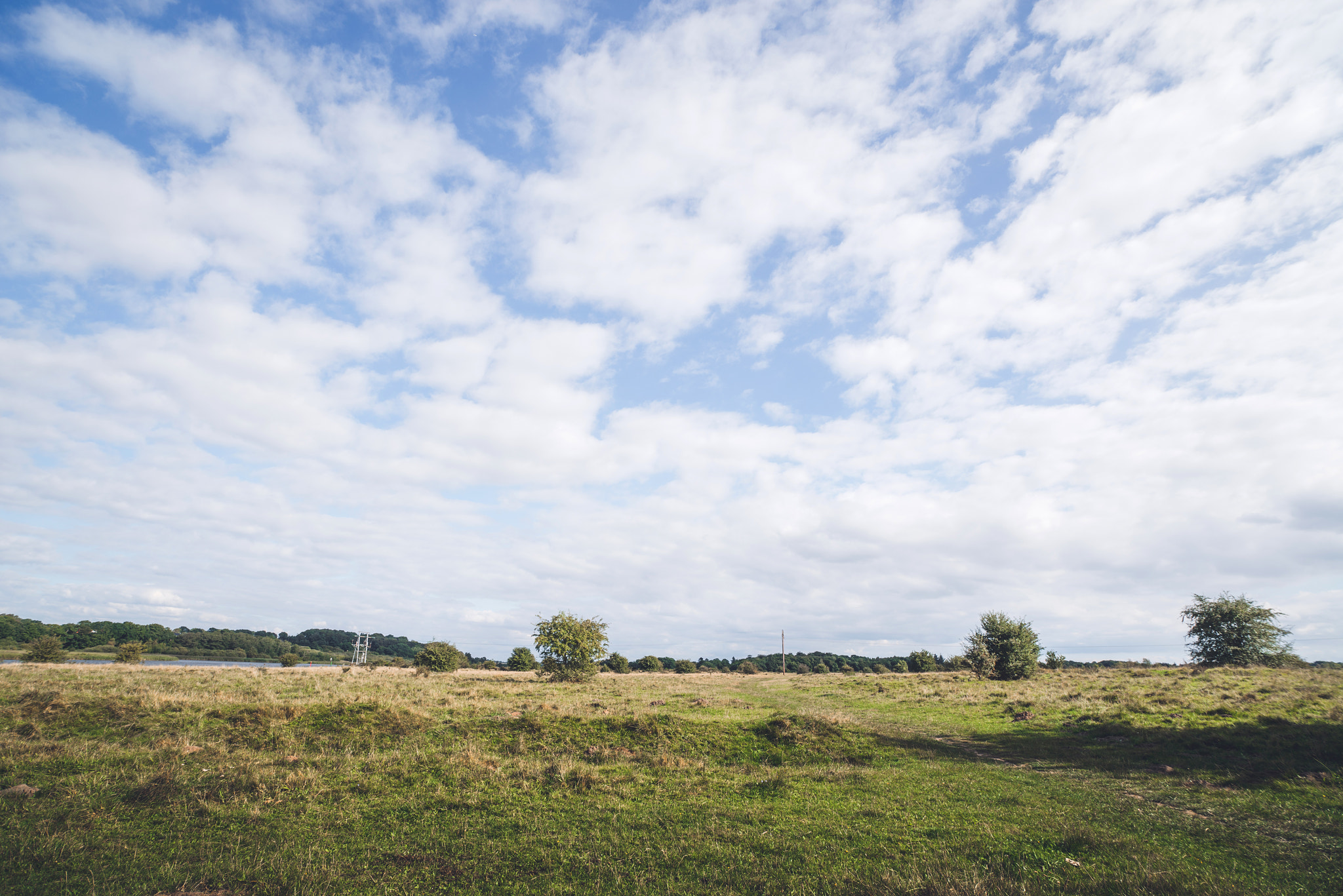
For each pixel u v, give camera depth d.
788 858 10.84
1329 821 12.66
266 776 14.95
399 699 27.84
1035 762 20.20
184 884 9.04
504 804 14.17
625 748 20.80
